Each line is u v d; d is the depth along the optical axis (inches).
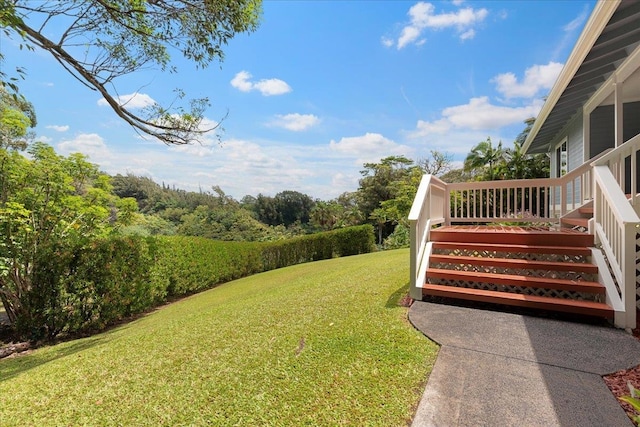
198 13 176.9
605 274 133.7
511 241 171.8
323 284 216.4
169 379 99.6
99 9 162.1
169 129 198.5
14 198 214.2
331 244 566.3
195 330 143.8
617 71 202.8
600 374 88.1
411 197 681.0
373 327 126.0
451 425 70.4
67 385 102.2
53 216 232.2
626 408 73.9
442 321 129.1
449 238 187.0
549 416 72.0
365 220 1059.9
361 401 80.7
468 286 162.2
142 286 242.7
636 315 130.2
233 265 413.1
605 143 276.5
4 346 190.4
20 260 209.8
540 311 142.8
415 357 100.7
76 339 193.8
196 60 191.0
